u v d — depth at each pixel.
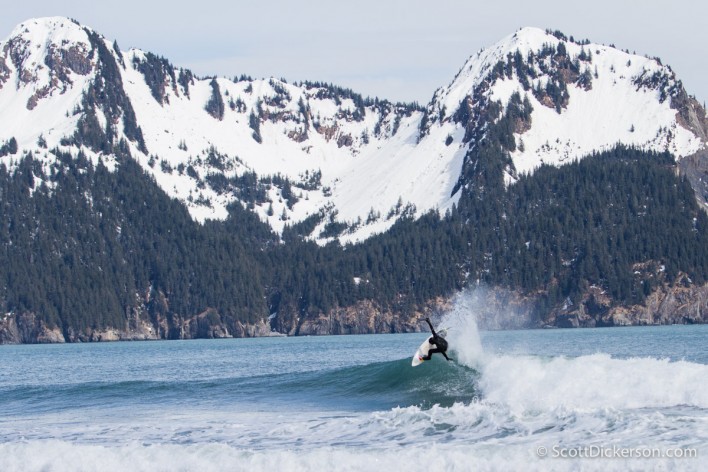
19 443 66.56
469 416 67.88
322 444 65.31
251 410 91.94
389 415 71.69
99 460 61.91
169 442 70.50
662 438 57.38
